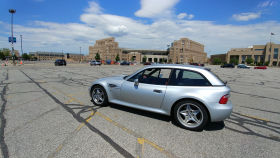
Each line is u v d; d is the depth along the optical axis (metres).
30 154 2.25
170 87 3.33
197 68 3.36
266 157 2.35
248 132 3.16
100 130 3.03
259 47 105.00
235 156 2.36
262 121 3.77
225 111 2.94
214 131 3.16
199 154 2.38
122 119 3.59
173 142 2.70
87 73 15.04
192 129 3.14
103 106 4.47
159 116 3.82
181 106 3.22
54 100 5.02
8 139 2.62
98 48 143.25
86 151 2.36
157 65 3.73
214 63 104.12
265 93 7.20
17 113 3.80
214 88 3.04
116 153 2.34
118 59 107.81
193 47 141.75
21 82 8.41
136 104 3.77
